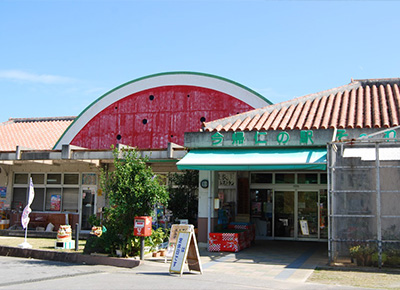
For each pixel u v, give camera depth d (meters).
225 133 14.95
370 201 11.62
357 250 11.49
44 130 26.98
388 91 18.12
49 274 10.49
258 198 19.53
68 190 22.31
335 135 14.08
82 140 23.56
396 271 10.95
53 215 21.72
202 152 15.02
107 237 12.92
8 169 23.16
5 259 13.48
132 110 23.05
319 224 18.59
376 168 11.51
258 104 21.08
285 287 9.14
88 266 12.16
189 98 22.27
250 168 13.41
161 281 9.66
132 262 12.03
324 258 13.55
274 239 19.05
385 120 14.78
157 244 13.96
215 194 15.84
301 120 16.12
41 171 22.83
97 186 21.77
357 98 18.11
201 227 15.64
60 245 14.96
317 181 18.89
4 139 25.53
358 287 9.09
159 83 22.81
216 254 14.25
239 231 15.77
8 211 22.70
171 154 18.12
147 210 13.23
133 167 13.32
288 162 13.14
